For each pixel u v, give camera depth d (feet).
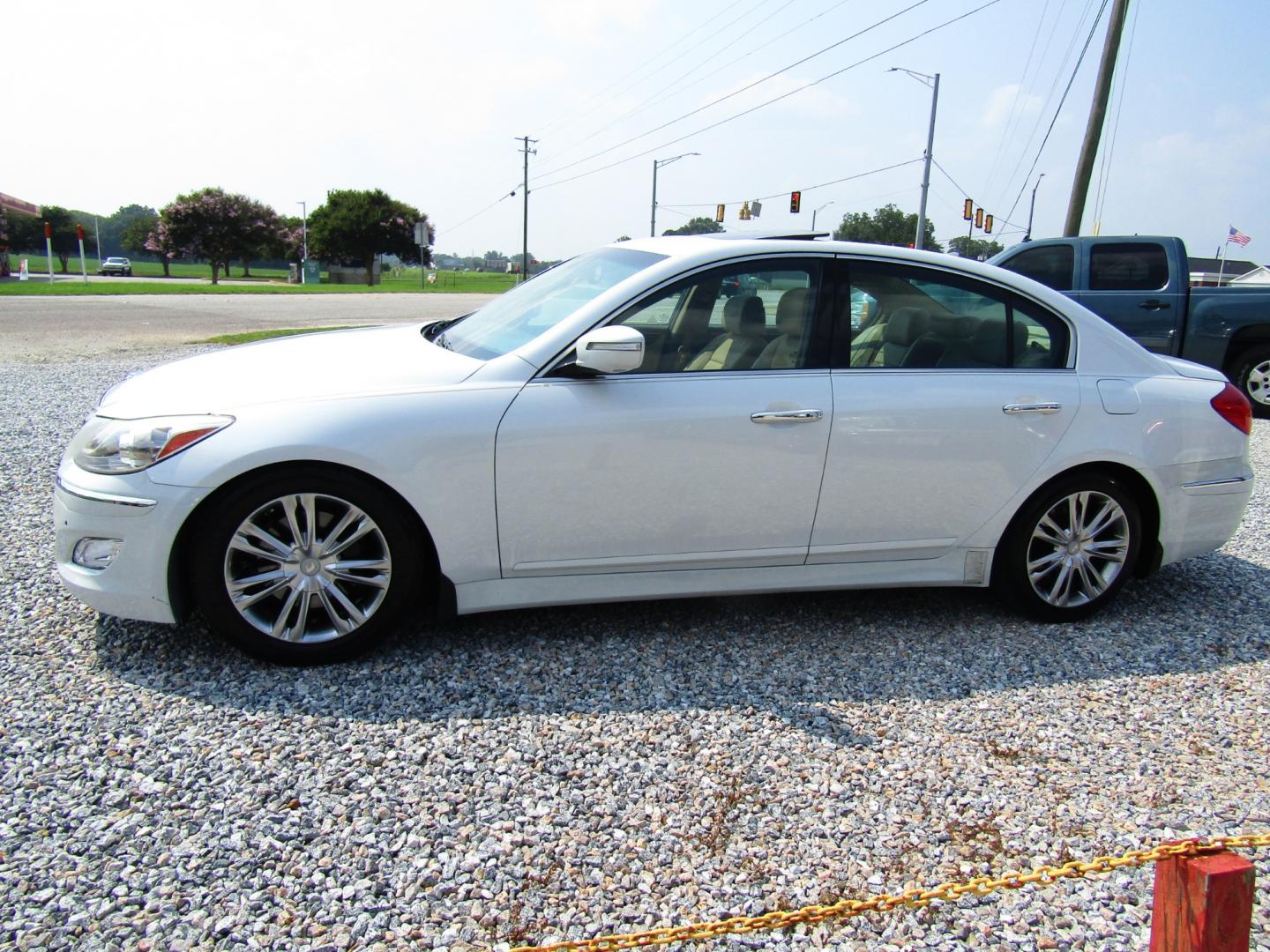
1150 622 13.88
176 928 7.00
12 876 7.44
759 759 9.68
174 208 220.84
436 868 7.80
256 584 10.87
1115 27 54.70
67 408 27.27
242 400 10.89
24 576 13.74
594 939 6.93
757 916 7.41
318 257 255.70
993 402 12.66
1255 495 22.08
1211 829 8.84
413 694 10.66
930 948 7.23
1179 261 32.91
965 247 163.02
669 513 11.78
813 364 12.26
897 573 13.07
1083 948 7.29
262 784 8.82
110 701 10.23
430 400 11.07
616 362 10.82
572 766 9.37
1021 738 10.39
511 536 11.39
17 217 257.55
